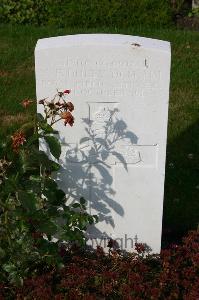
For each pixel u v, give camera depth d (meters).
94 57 3.53
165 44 3.64
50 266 3.82
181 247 3.93
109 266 3.87
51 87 3.61
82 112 3.68
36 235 3.61
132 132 3.72
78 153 3.80
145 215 3.99
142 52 3.50
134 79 3.58
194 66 7.01
